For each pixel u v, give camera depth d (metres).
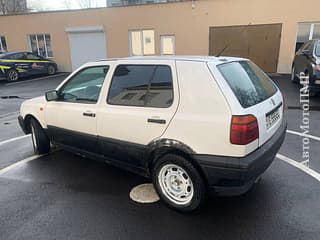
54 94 3.86
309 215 2.78
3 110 8.11
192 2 13.27
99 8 15.15
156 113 2.81
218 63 2.72
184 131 2.64
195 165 2.69
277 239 2.47
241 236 2.52
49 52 17.25
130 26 14.82
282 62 12.58
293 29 12.02
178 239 2.51
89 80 3.53
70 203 3.12
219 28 13.19
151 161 3.02
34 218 2.85
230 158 2.47
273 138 2.93
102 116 3.27
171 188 2.92
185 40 13.96
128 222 2.76
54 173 3.87
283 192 3.20
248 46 12.95
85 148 3.70
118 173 3.83
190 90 2.63
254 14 12.44
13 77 13.73
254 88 2.90
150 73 2.93
